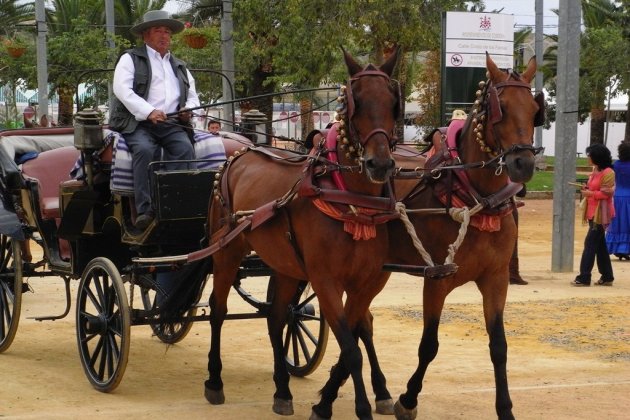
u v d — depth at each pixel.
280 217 7.09
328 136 6.83
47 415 7.31
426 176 7.07
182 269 8.42
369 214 6.57
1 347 9.71
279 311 7.79
